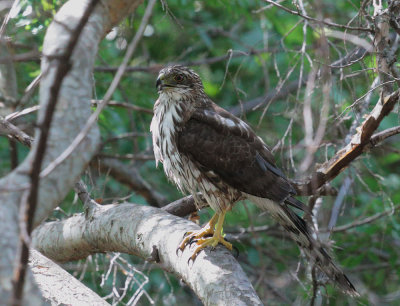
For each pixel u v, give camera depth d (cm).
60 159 441
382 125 1276
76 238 956
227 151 969
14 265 446
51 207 489
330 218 1086
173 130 995
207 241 814
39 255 826
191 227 844
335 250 1288
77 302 751
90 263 1177
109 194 1360
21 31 966
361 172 1195
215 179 973
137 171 1412
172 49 1585
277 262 1391
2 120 762
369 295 1309
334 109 1030
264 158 991
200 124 989
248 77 1570
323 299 1215
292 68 1048
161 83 1002
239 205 1369
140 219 886
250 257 1345
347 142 1023
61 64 434
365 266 1427
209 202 989
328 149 1123
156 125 1029
